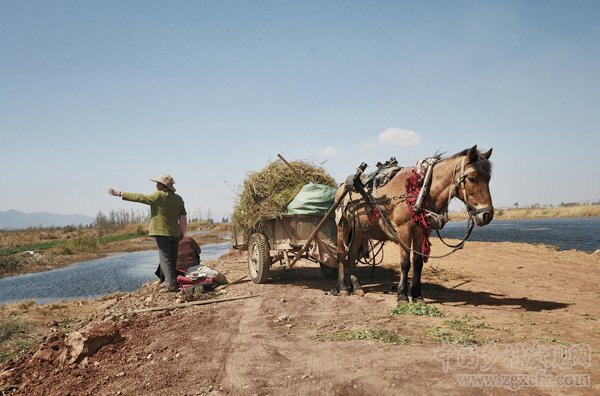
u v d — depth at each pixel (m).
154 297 9.88
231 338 6.27
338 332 6.21
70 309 11.15
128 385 4.94
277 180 10.19
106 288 16.64
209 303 8.86
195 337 6.47
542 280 9.89
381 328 6.19
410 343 5.44
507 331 5.87
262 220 10.05
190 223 89.31
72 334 6.38
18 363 6.51
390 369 4.58
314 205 9.57
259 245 10.17
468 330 5.95
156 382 4.91
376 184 8.12
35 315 10.30
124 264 25.02
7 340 8.30
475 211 6.85
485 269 11.68
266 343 5.93
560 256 13.89
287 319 7.18
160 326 7.39
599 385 4.04
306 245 9.24
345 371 4.68
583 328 5.96
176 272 10.58
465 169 6.98
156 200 9.99
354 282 8.97
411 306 7.23
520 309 7.21
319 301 8.37
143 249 35.25
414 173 7.62
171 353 5.84
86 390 5.01
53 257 29.14
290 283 10.48
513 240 30.78
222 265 14.85
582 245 25.11
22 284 18.69
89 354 6.13
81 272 22.00
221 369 5.09
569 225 55.50
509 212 96.25
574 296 8.15
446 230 55.56
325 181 10.55
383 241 9.41
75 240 36.38
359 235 8.80
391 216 7.84
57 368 5.91
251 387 4.52
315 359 5.16
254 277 10.55
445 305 7.69
